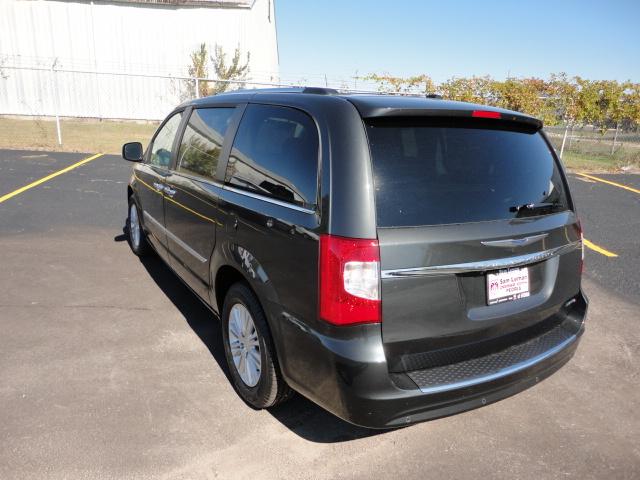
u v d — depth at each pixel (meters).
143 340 3.66
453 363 2.37
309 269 2.26
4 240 5.75
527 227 2.50
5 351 3.40
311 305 2.27
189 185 3.52
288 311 2.41
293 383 2.46
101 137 16.34
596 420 2.99
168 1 21.44
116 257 5.38
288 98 2.75
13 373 3.14
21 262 5.08
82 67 21.61
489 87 16.38
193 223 3.46
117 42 21.61
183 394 3.04
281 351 2.48
